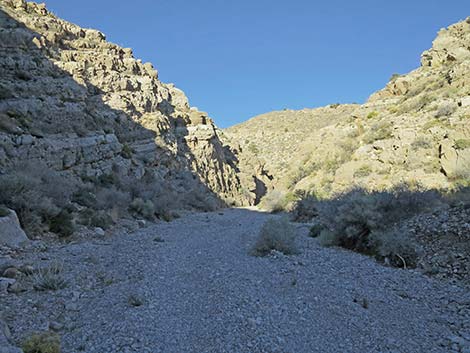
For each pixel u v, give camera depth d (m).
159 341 6.94
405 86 45.69
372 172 30.80
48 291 9.78
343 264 13.14
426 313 8.65
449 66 42.53
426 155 28.34
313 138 49.59
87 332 7.34
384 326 7.80
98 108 42.38
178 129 57.47
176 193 43.88
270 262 13.26
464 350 6.71
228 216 37.50
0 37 37.81
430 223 15.59
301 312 8.37
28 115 30.94
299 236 20.17
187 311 8.50
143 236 20.06
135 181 36.31
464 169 23.52
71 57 45.19
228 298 9.05
